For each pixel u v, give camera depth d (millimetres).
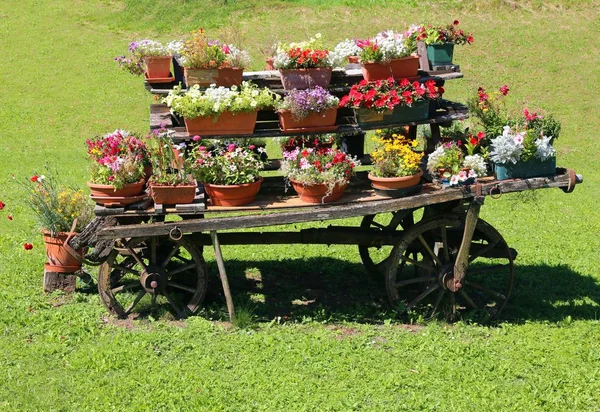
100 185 7840
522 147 8047
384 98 8133
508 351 7848
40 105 19922
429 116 8648
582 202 13930
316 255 11016
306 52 8234
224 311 8680
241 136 8078
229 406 6734
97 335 8094
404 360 7621
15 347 7789
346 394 6910
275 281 9930
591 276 10320
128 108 19828
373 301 9234
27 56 22594
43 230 9078
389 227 9812
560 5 23109
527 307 9203
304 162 8000
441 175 8320
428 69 8953
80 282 9320
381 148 8414
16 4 26016
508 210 13320
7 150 17125
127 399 6832
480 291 9625
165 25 24078
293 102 7961
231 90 8078
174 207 8016
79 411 6656
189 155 8117
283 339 8016
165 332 8117
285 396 6867
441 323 8539
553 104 19281
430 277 8594
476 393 6984
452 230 8875
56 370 7363
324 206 8109
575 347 7930
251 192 8078
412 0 23875
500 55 21109
